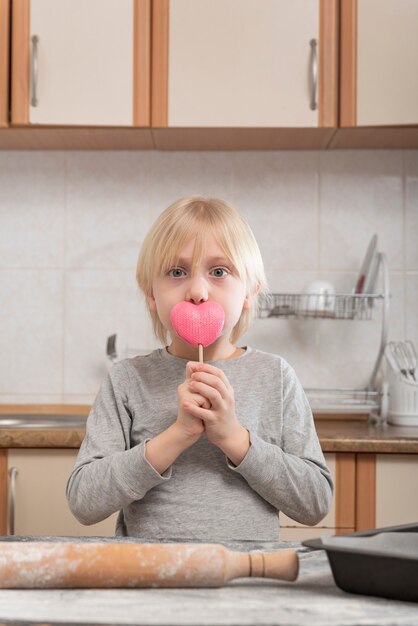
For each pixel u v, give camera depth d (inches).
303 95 78.9
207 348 49.1
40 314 92.1
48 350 92.0
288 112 78.9
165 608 25.0
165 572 27.2
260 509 45.7
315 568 30.4
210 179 92.0
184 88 78.7
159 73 78.8
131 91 78.7
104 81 78.7
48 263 92.2
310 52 78.7
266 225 91.8
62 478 69.9
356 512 69.4
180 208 47.1
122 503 42.1
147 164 92.2
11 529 69.5
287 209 91.8
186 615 24.2
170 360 49.5
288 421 48.5
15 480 69.8
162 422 47.5
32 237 92.2
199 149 91.0
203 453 46.1
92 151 92.2
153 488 45.9
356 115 79.0
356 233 91.6
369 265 86.8
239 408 47.7
